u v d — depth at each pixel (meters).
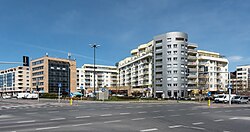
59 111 24.39
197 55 101.25
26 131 11.84
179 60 90.81
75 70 135.88
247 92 99.19
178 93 89.56
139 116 19.19
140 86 112.56
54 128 12.77
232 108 31.19
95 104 39.78
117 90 113.56
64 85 129.50
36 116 19.23
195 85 94.25
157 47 96.19
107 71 157.00
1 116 19.34
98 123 14.80
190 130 12.17
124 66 132.50
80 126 13.50
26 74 145.50
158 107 31.84
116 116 19.16
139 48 119.94
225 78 110.44
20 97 80.94
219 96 55.38
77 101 53.06
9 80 149.75
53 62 126.62
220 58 107.44
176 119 17.08
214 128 12.89
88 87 140.38
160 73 94.81
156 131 11.87
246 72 147.25
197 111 25.09
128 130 12.12
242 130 12.27
